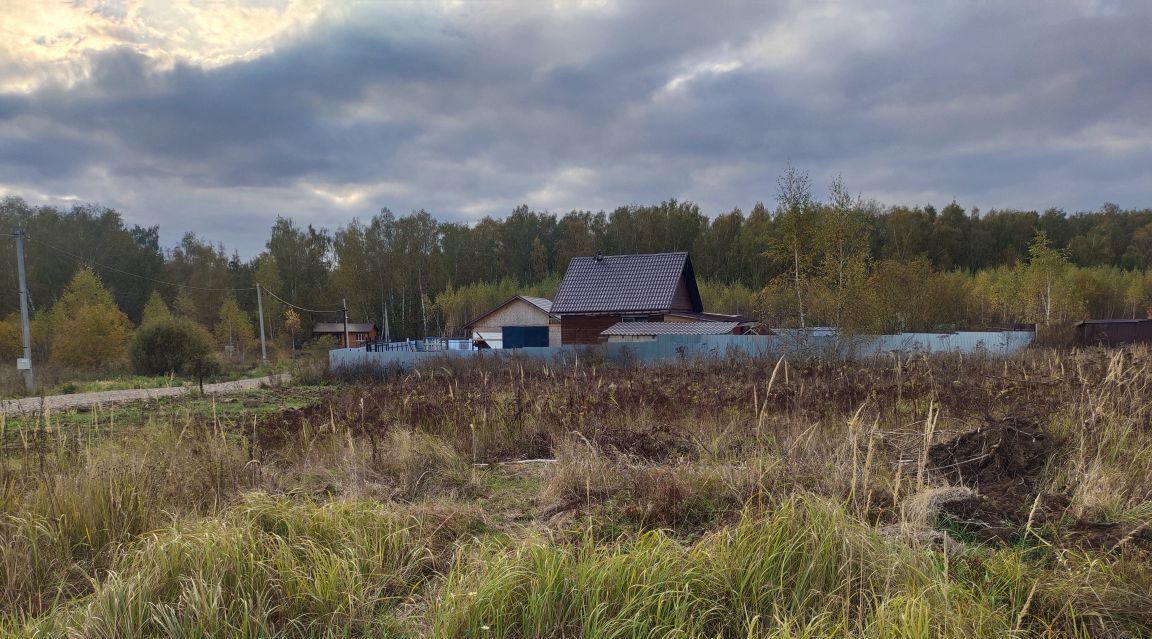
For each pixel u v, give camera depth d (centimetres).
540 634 313
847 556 346
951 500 448
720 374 1251
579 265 3234
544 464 684
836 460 544
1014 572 347
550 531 388
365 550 405
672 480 505
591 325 2994
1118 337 2658
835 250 2183
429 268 6725
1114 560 369
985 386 879
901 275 2908
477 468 688
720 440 663
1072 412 664
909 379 940
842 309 2123
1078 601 323
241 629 318
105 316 3178
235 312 4869
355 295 6669
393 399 996
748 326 2842
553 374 1356
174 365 2644
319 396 1638
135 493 479
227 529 397
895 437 633
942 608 304
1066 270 4300
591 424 792
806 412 764
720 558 351
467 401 916
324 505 465
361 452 683
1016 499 468
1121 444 568
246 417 1101
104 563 422
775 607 310
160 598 338
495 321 3816
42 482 476
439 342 3709
